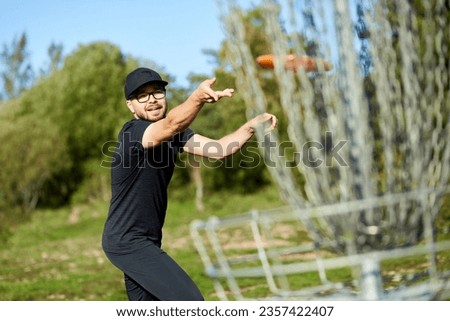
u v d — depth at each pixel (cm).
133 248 600
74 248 2870
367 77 693
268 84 2241
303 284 1362
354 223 670
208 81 538
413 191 667
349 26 666
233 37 740
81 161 5734
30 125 5144
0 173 4809
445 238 1388
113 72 5944
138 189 603
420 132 691
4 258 2562
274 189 4456
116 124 5719
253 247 2431
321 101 679
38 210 5241
